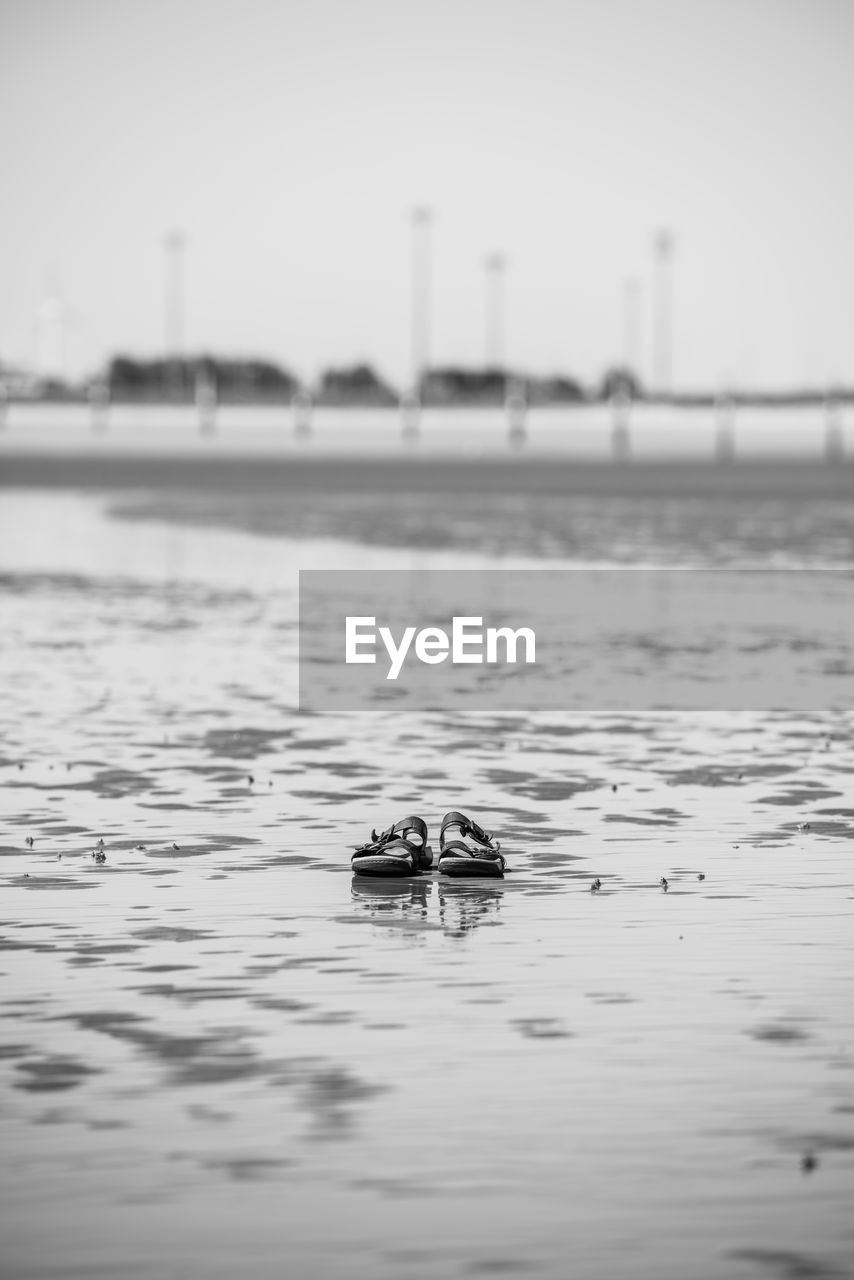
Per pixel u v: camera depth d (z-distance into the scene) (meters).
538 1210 5.93
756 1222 5.84
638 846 11.33
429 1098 6.83
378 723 16.86
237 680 20.05
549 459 117.56
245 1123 6.59
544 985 8.22
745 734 16.25
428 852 10.93
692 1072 7.09
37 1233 5.79
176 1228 5.82
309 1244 5.71
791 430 138.12
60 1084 6.97
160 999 8.01
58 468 98.81
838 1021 7.68
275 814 12.43
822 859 10.91
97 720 16.98
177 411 139.50
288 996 8.06
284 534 47.56
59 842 11.45
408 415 140.38
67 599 29.97
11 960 8.63
